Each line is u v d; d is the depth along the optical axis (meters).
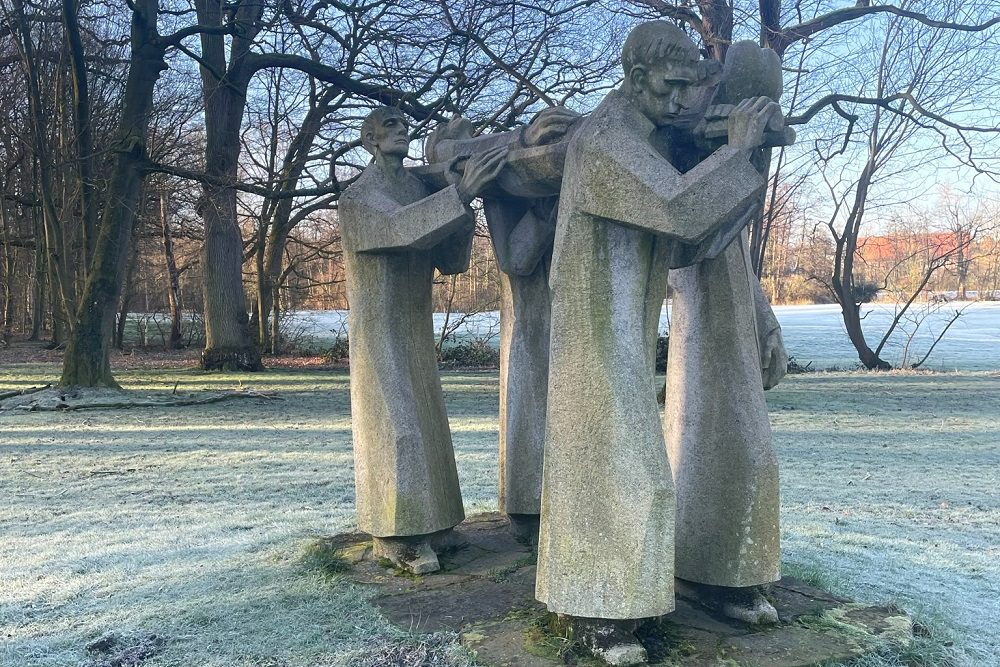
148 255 36.84
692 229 2.93
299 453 9.46
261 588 4.18
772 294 44.25
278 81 20.33
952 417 13.15
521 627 3.39
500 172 3.74
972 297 54.84
